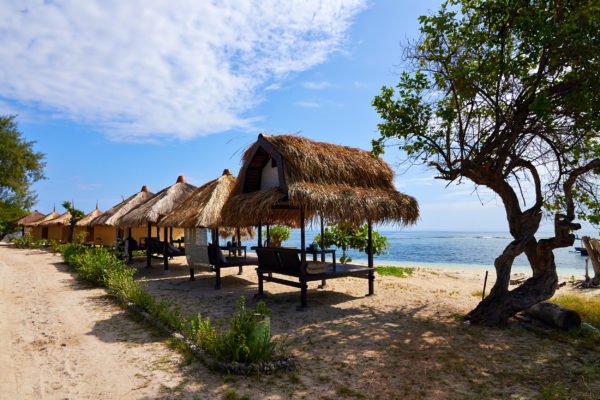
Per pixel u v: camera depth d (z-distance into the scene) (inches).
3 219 1542.8
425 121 291.6
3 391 168.1
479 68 272.4
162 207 612.1
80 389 168.9
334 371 187.3
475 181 304.8
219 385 169.6
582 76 231.9
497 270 283.1
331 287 445.7
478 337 240.4
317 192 318.7
